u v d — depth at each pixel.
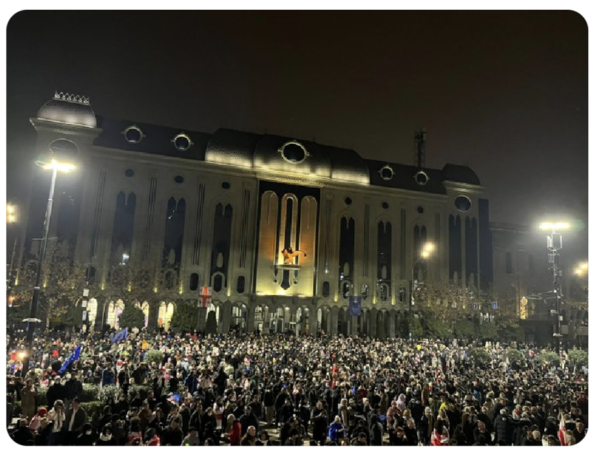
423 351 42.75
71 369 24.11
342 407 17.66
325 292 71.12
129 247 63.47
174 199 67.00
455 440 13.94
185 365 26.53
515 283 81.12
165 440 13.24
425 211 79.00
